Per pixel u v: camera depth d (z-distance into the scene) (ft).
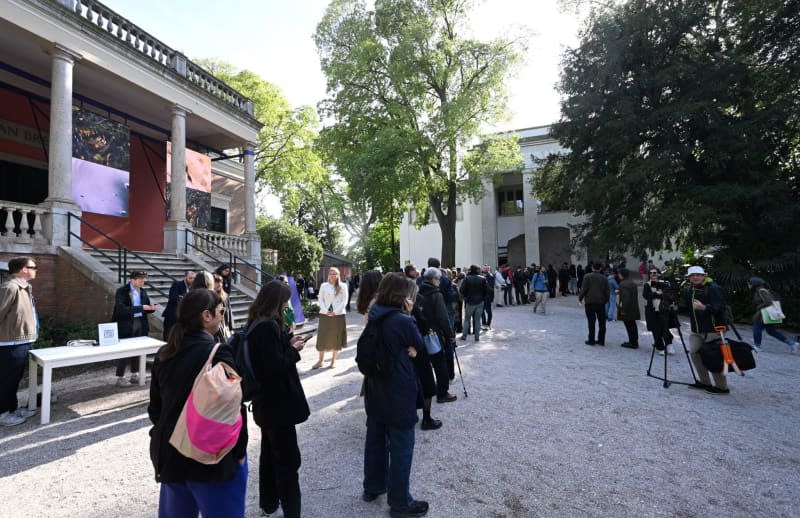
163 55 42.29
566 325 40.32
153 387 6.66
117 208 38.75
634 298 28.71
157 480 5.97
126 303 20.52
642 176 43.93
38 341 23.80
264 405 8.55
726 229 44.39
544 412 16.20
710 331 18.35
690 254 56.65
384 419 9.29
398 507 9.20
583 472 11.44
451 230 72.84
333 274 24.89
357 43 68.49
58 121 30.19
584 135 53.93
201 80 47.55
